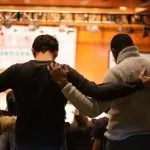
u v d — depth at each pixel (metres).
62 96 2.04
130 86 1.99
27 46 7.27
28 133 2.03
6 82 2.08
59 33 7.30
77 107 2.00
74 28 7.33
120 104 2.14
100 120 3.41
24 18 7.14
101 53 7.52
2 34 7.24
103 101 2.02
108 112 2.25
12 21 7.14
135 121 2.14
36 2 6.93
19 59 7.30
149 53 7.52
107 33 7.50
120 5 6.97
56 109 2.03
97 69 7.52
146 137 2.15
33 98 2.03
